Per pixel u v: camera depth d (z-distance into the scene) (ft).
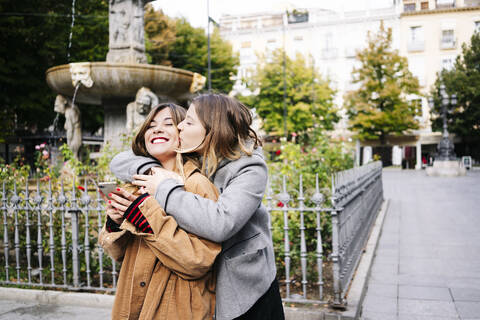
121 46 20.93
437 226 24.11
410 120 102.68
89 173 15.98
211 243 4.24
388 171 97.14
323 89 97.96
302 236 10.55
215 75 90.48
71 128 20.93
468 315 10.66
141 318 4.26
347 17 122.11
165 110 5.06
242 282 4.46
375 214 26.27
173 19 86.02
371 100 104.78
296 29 125.80
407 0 121.39
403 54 117.91
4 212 12.43
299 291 11.71
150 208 4.17
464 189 46.14
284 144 17.74
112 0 20.93
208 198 4.42
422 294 12.38
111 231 4.77
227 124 4.62
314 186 15.17
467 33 113.70
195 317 4.29
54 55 40.78
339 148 20.04
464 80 109.19
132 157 4.88
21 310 10.78
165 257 4.21
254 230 4.71
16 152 58.90
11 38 37.96
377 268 15.44
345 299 10.60
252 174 4.48
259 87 97.19
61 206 11.77
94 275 13.00
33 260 14.34
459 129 110.63
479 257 16.75
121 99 21.53
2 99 38.50
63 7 41.78
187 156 4.94
